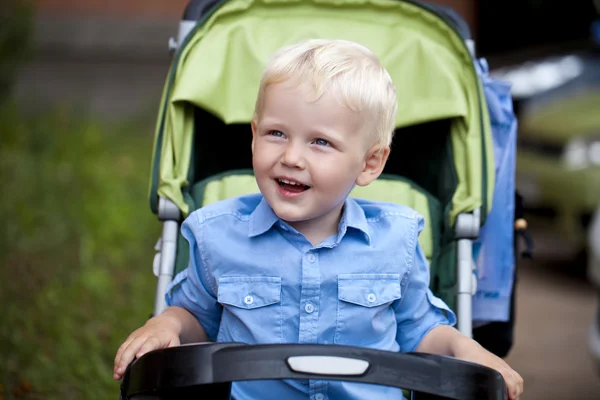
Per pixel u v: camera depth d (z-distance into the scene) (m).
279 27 4.13
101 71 13.40
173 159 3.76
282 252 3.13
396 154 4.19
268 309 3.11
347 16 4.18
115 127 10.92
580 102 8.45
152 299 6.40
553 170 7.91
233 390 3.12
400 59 4.03
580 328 7.02
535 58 9.43
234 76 3.99
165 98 3.82
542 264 8.66
